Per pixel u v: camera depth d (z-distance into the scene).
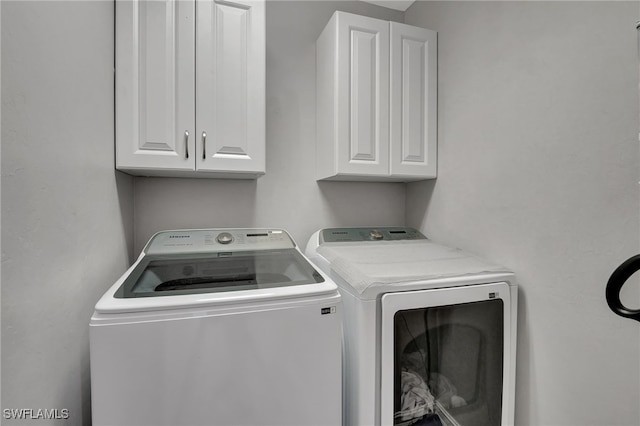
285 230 1.67
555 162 1.11
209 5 1.34
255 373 0.86
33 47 0.63
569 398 1.05
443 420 1.12
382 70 1.64
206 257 1.24
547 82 1.13
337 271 1.24
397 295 1.04
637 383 0.89
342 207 1.96
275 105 1.80
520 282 1.24
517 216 1.25
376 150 1.65
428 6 1.84
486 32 1.41
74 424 0.83
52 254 0.71
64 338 0.77
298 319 0.90
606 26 0.95
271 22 1.79
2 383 0.53
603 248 0.96
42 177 0.66
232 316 0.84
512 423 1.21
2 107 0.54
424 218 1.89
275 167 1.81
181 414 0.79
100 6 1.05
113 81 1.20
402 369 1.07
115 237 1.23
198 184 1.68
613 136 0.93
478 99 1.46
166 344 0.79
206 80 1.34
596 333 0.98
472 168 1.50
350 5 1.96
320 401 0.93
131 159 1.23
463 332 1.15
